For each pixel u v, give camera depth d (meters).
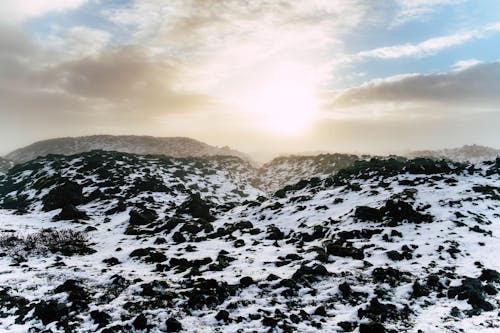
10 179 86.56
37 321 19.36
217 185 99.06
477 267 26.62
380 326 17.75
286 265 28.98
